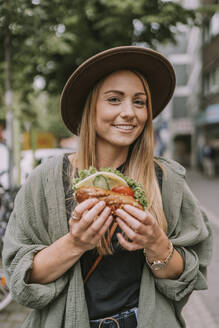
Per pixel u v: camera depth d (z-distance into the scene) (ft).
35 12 17.90
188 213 4.58
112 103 4.39
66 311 3.97
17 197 4.47
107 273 4.24
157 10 28.58
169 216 4.55
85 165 4.55
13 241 4.16
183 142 114.73
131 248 3.69
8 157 17.48
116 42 31.09
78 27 27.53
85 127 4.65
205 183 51.44
